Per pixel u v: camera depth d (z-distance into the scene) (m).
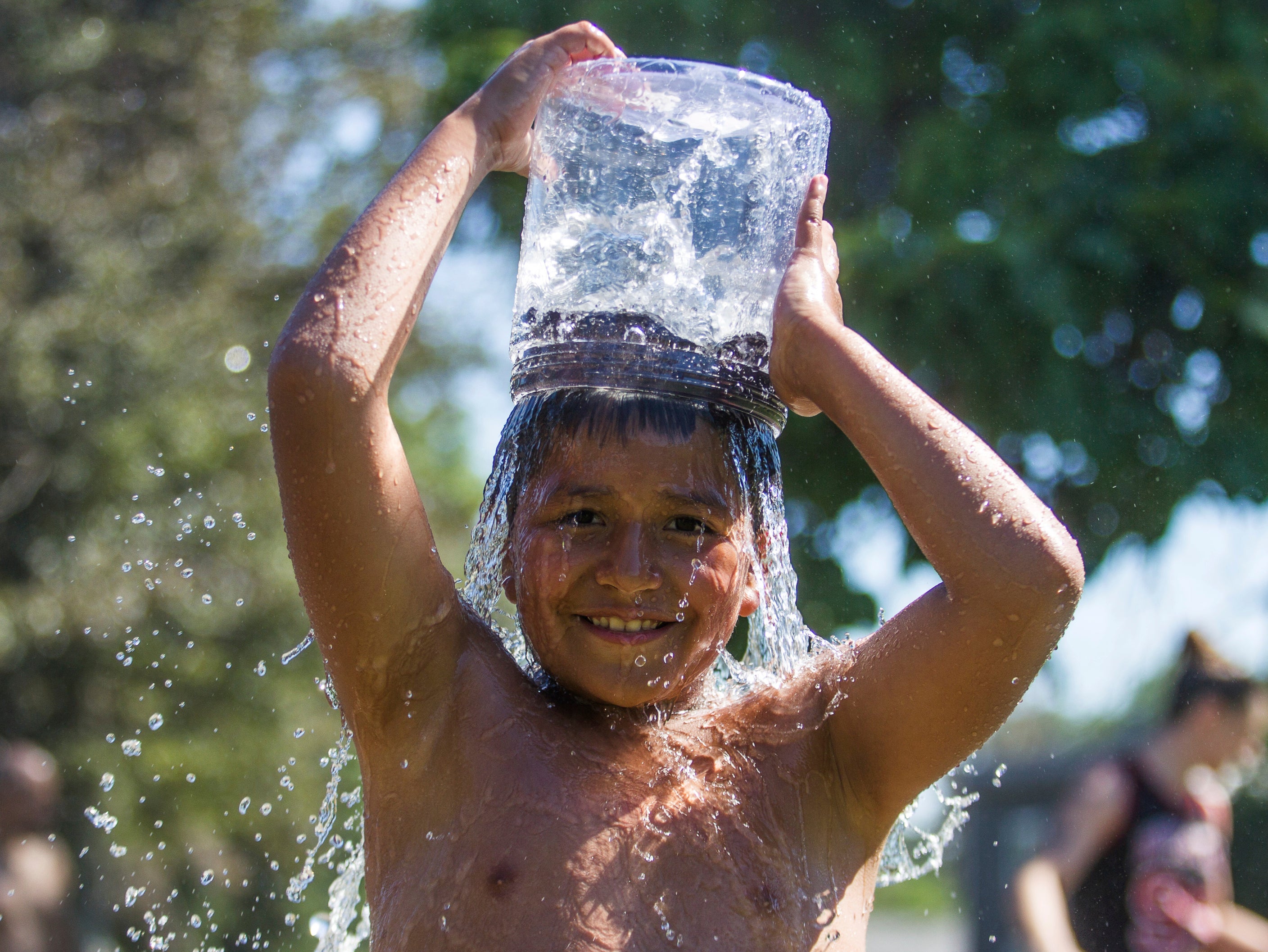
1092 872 7.06
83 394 16.44
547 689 3.69
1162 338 9.01
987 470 3.43
